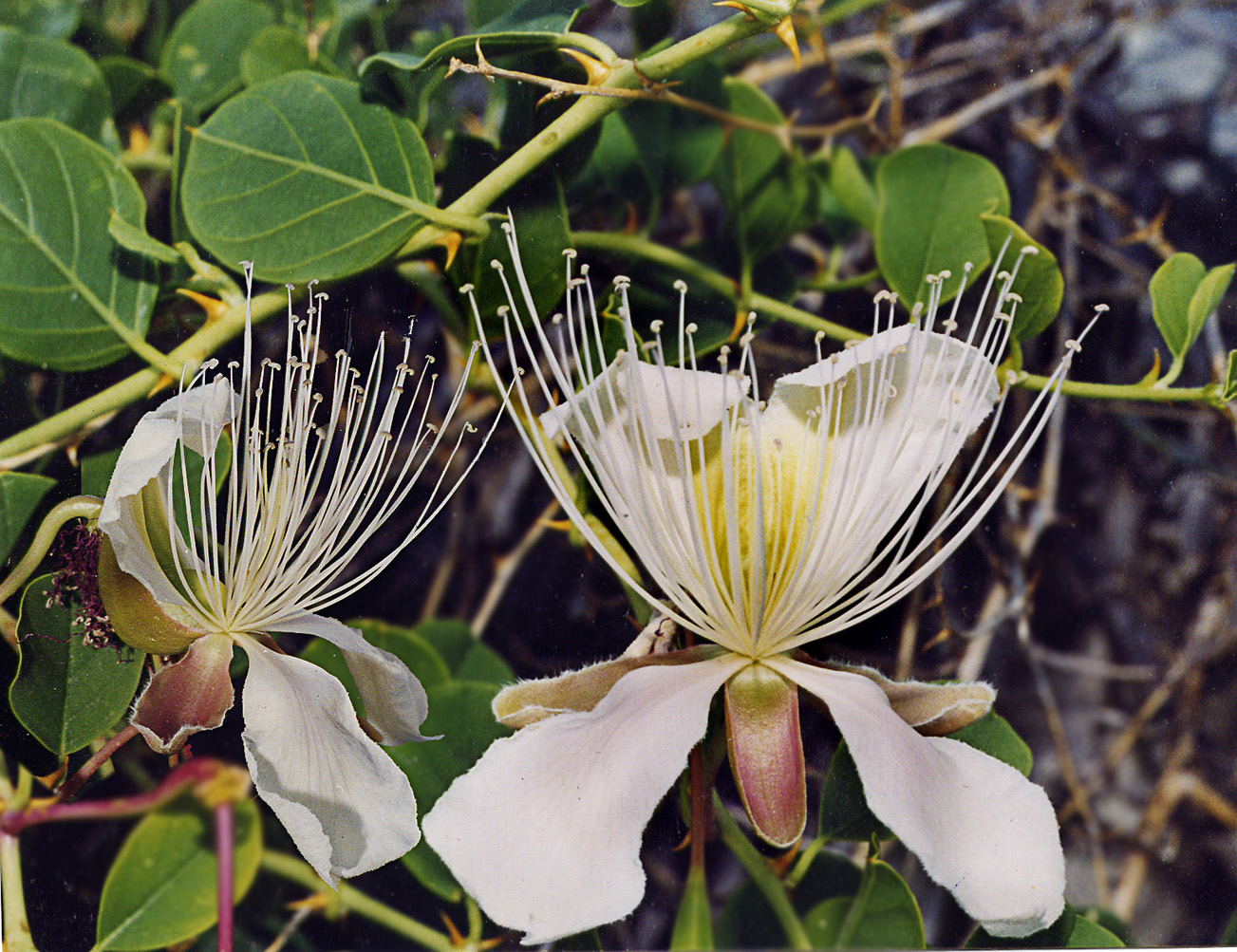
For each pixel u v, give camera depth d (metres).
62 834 0.24
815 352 0.25
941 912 0.25
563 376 0.23
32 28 0.24
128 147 0.24
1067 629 0.26
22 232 0.24
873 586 0.23
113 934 0.23
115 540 0.22
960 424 0.23
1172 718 0.26
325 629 0.23
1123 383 0.26
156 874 0.23
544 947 0.24
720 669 0.23
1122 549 0.26
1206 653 0.26
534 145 0.24
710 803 0.23
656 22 0.25
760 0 0.23
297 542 0.24
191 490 0.24
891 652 0.25
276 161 0.24
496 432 0.25
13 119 0.24
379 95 0.24
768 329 0.25
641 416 0.23
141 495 0.23
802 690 0.23
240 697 0.24
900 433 0.23
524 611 0.25
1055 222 0.26
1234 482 0.26
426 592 0.25
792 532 0.23
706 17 0.25
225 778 0.22
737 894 0.23
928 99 0.26
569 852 0.22
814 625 0.24
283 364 0.24
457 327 0.24
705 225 0.26
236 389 0.24
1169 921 0.26
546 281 0.24
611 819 0.22
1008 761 0.24
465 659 0.25
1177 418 0.26
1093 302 0.26
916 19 0.26
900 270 0.25
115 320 0.24
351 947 0.24
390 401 0.23
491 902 0.22
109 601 0.23
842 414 0.23
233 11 0.24
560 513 0.25
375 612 0.25
